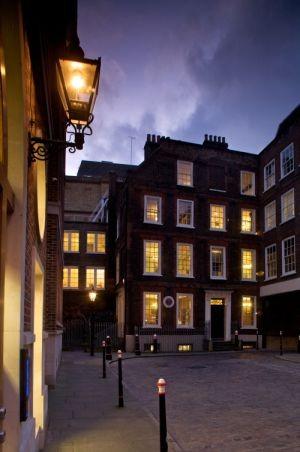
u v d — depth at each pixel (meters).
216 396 12.00
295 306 29.02
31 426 5.18
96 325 31.31
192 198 32.84
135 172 31.50
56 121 10.60
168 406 10.57
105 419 8.61
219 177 34.03
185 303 31.44
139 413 9.16
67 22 6.17
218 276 32.69
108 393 11.79
